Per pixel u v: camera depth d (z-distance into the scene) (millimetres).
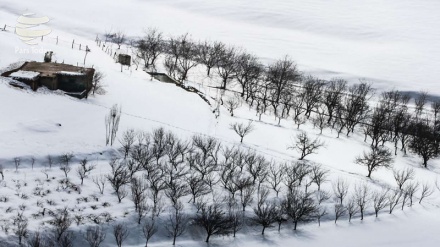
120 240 38156
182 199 45656
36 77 61469
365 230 48781
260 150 63875
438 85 157875
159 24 184875
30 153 46281
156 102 74938
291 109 111375
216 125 72500
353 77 156375
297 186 52750
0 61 68625
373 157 67688
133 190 44438
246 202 46094
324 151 78438
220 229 42156
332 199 52156
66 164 46969
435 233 50219
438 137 97750
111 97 70125
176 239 41031
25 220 38000
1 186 41562
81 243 37656
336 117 104688
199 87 113312
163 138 55750
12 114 52562
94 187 44781
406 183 65812
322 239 45562
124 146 51219
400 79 160500
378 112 104938
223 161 54594
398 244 46781
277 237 44562
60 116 55781
